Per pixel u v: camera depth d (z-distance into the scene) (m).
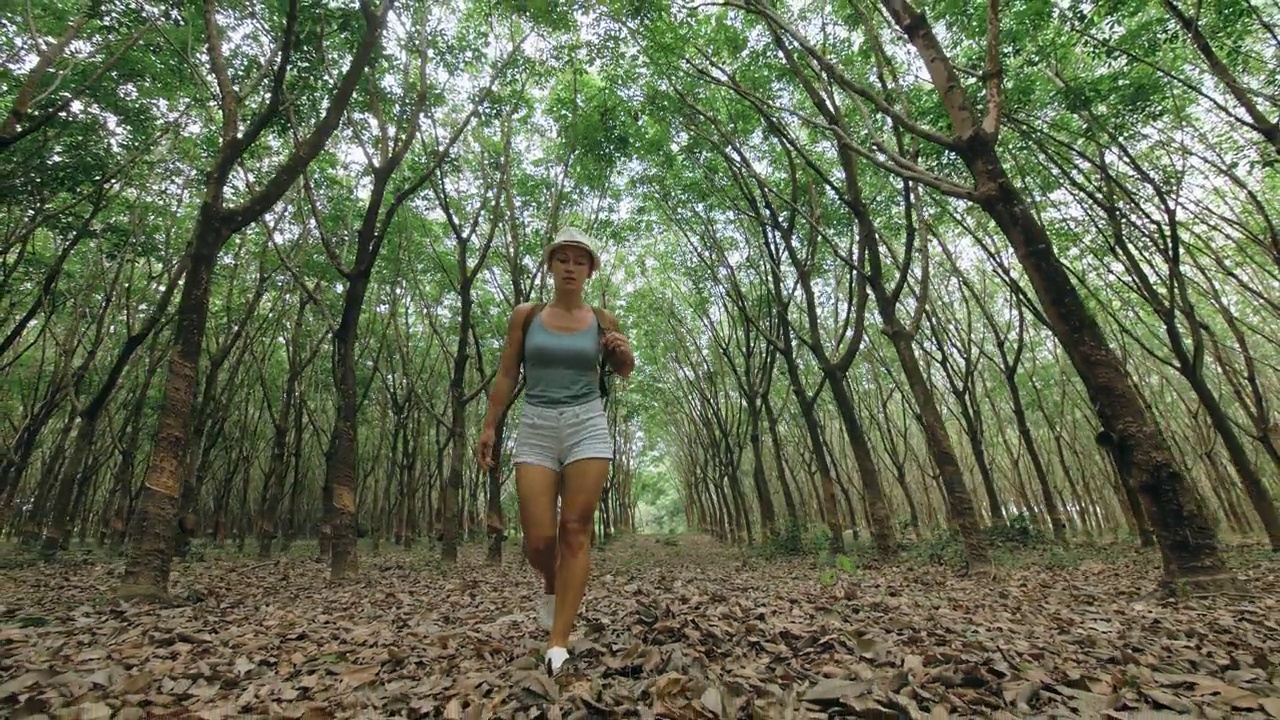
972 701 2.65
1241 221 13.73
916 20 7.09
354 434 10.17
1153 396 20.52
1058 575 9.30
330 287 16.14
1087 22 9.09
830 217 14.12
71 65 9.04
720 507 32.50
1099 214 12.95
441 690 2.89
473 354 24.80
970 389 19.50
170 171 13.75
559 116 13.85
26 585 9.40
